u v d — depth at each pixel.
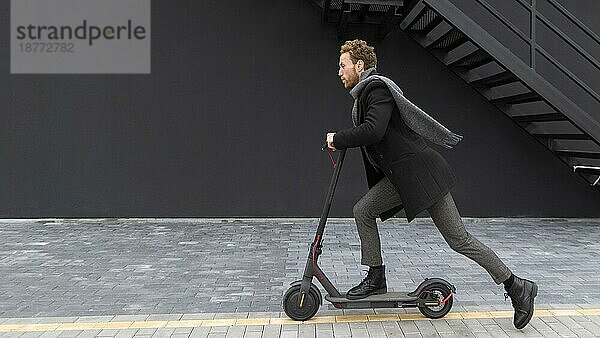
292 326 3.56
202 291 4.38
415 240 6.33
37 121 7.45
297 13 7.54
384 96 3.35
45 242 6.20
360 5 6.79
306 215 7.59
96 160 7.50
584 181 7.67
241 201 7.57
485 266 3.46
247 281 4.66
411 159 3.36
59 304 4.05
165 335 3.42
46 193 7.48
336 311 3.84
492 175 7.64
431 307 3.67
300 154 7.57
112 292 4.35
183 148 7.53
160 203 7.55
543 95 6.21
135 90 7.48
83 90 7.46
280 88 7.54
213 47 7.51
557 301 4.09
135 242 6.20
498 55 6.19
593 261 5.31
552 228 7.07
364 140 3.29
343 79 3.62
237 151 7.54
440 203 3.43
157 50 7.48
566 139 7.33
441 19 6.62
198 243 6.16
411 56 7.58
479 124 7.61
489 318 3.70
